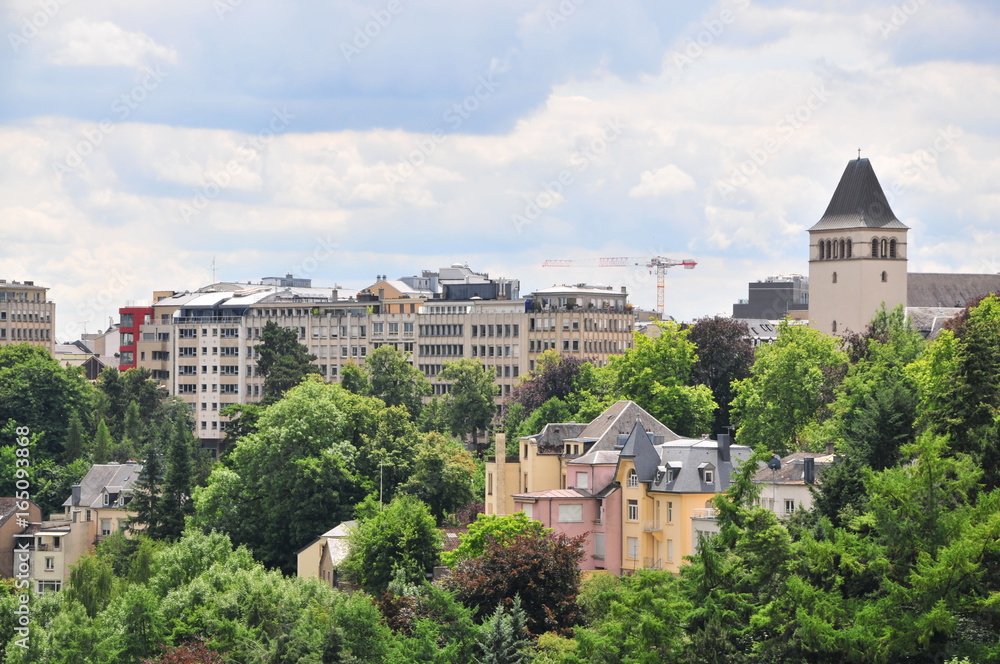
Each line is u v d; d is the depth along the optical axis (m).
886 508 162.50
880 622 153.75
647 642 164.50
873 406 193.88
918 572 156.00
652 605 169.62
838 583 161.38
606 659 170.75
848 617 156.88
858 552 161.62
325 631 195.62
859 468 184.00
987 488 173.25
